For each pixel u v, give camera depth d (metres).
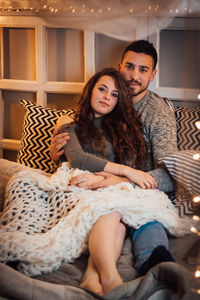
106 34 2.27
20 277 1.20
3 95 2.55
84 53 2.32
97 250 1.32
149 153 1.97
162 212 1.52
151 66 2.01
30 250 1.33
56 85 2.39
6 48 2.50
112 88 1.88
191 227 1.19
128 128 1.92
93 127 1.88
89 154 1.79
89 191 1.63
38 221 1.51
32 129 2.17
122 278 1.29
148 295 1.19
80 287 1.21
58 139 1.85
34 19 2.35
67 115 1.99
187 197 1.25
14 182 1.62
